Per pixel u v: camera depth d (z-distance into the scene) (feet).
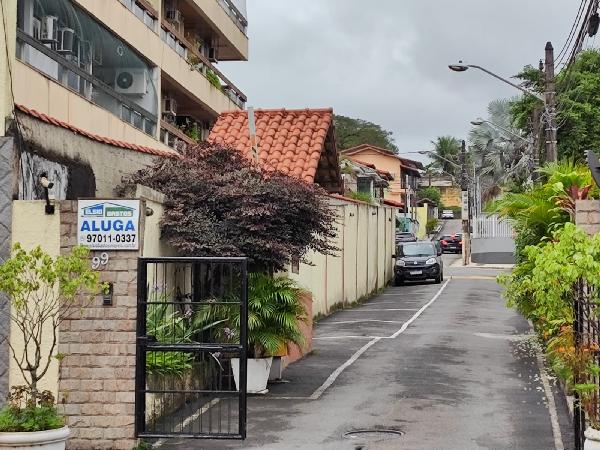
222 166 50.42
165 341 39.42
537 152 104.53
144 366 34.91
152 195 43.73
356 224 111.86
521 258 60.64
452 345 65.62
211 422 37.58
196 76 107.86
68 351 35.14
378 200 178.19
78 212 35.40
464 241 191.21
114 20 78.23
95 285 30.78
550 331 43.24
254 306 44.29
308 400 44.91
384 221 137.18
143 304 34.94
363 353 61.98
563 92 120.26
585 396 28.63
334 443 35.81
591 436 26.27
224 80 125.59
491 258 196.03
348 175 151.33
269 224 45.96
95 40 75.25
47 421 29.78
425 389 47.47
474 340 68.74
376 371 53.78
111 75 81.25
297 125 76.54
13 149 37.78
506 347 64.39
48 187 35.60
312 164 71.10
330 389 47.88
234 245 44.91
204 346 34.27
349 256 106.52
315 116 77.30
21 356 35.53
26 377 35.09
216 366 43.29
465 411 41.83
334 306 97.45
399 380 50.37
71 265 30.27
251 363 46.16
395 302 108.68
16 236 35.81
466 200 192.54
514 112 133.90
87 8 71.00
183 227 44.80
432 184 387.34
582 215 42.16
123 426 34.76
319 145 73.15
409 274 136.05
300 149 73.00
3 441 28.84
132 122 85.15
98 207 35.24
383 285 133.08
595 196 49.55
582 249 27.91
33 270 32.78
